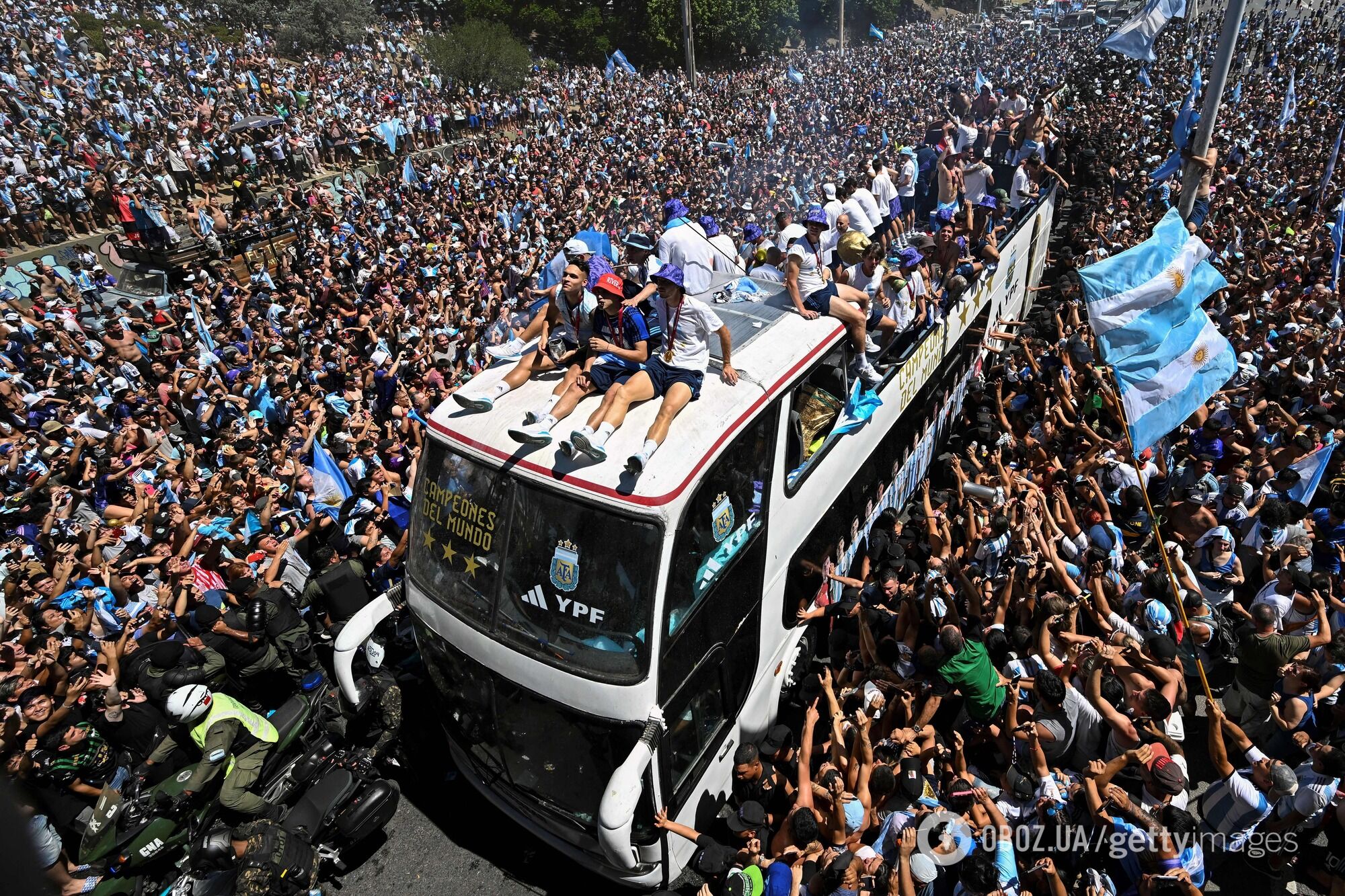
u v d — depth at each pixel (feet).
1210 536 25.30
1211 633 22.58
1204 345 24.59
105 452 37.22
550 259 63.36
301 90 113.50
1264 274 44.93
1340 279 45.83
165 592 27.55
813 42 242.78
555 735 17.92
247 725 21.97
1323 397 32.42
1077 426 31.30
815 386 22.20
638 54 202.90
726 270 27.61
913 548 26.89
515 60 139.64
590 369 19.16
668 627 16.74
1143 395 24.57
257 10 156.76
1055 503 28.22
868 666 22.84
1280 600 22.77
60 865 19.74
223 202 82.79
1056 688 19.71
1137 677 19.90
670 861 18.88
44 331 51.29
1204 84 116.06
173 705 20.83
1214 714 19.04
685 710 17.95
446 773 24.07
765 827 19.51
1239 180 64.69
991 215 38.32
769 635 21.13
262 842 19.04
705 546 17.75
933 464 34.58
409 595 19.66
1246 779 18.79
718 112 121.70
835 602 25.20
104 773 22.20
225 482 33.63
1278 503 24.91
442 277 61.46
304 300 56.59
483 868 21.65
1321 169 67.92
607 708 16.74
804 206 74.43
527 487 17.43
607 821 16.21
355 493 30.83
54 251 68.90
